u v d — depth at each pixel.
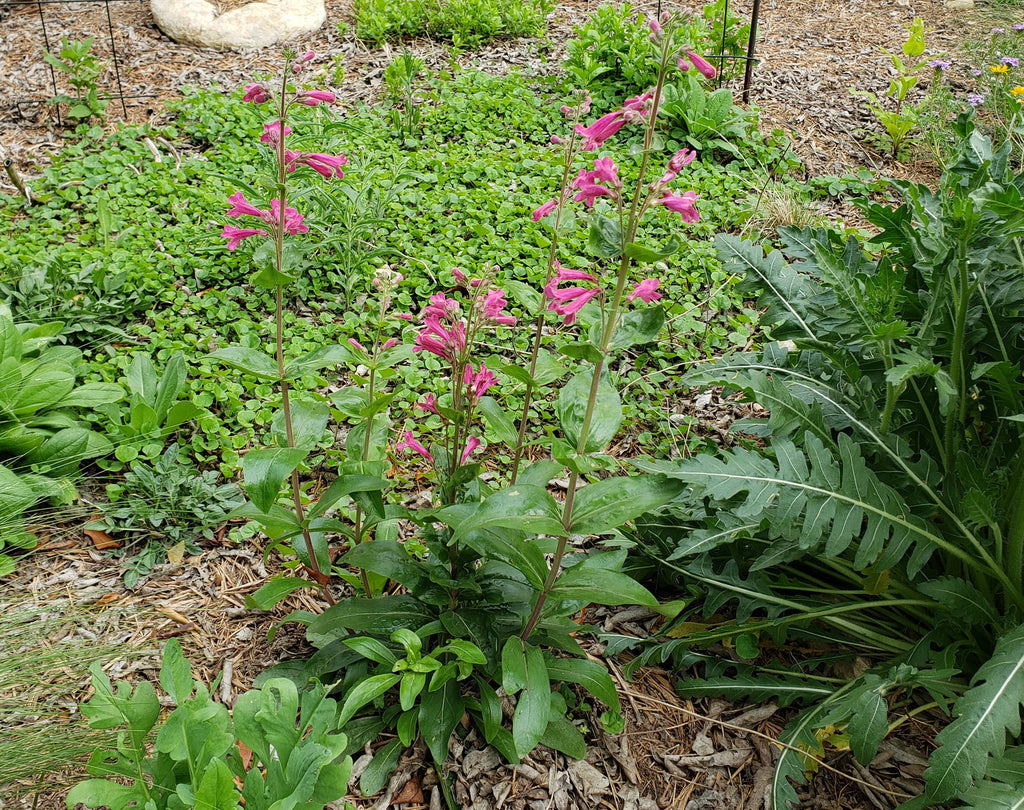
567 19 8.15
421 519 2.37
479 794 2.44
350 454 2.49
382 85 6.75
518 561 2.24
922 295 2.95
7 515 2.93
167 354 3.99
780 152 6.04
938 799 2.09
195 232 4.85
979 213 2.42
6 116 6.25
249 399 3.89
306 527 2.46
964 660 2.72
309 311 4.47
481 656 2.25
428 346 2.38
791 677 2.74
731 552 2.96
